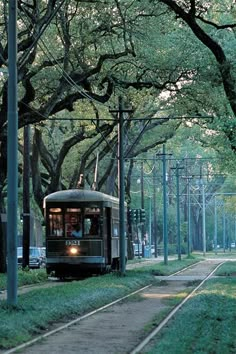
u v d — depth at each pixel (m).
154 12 68.75
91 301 48.78
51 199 80.44
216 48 69.25
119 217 84.19
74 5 67.88
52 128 108.50
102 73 74.88
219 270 100.25
